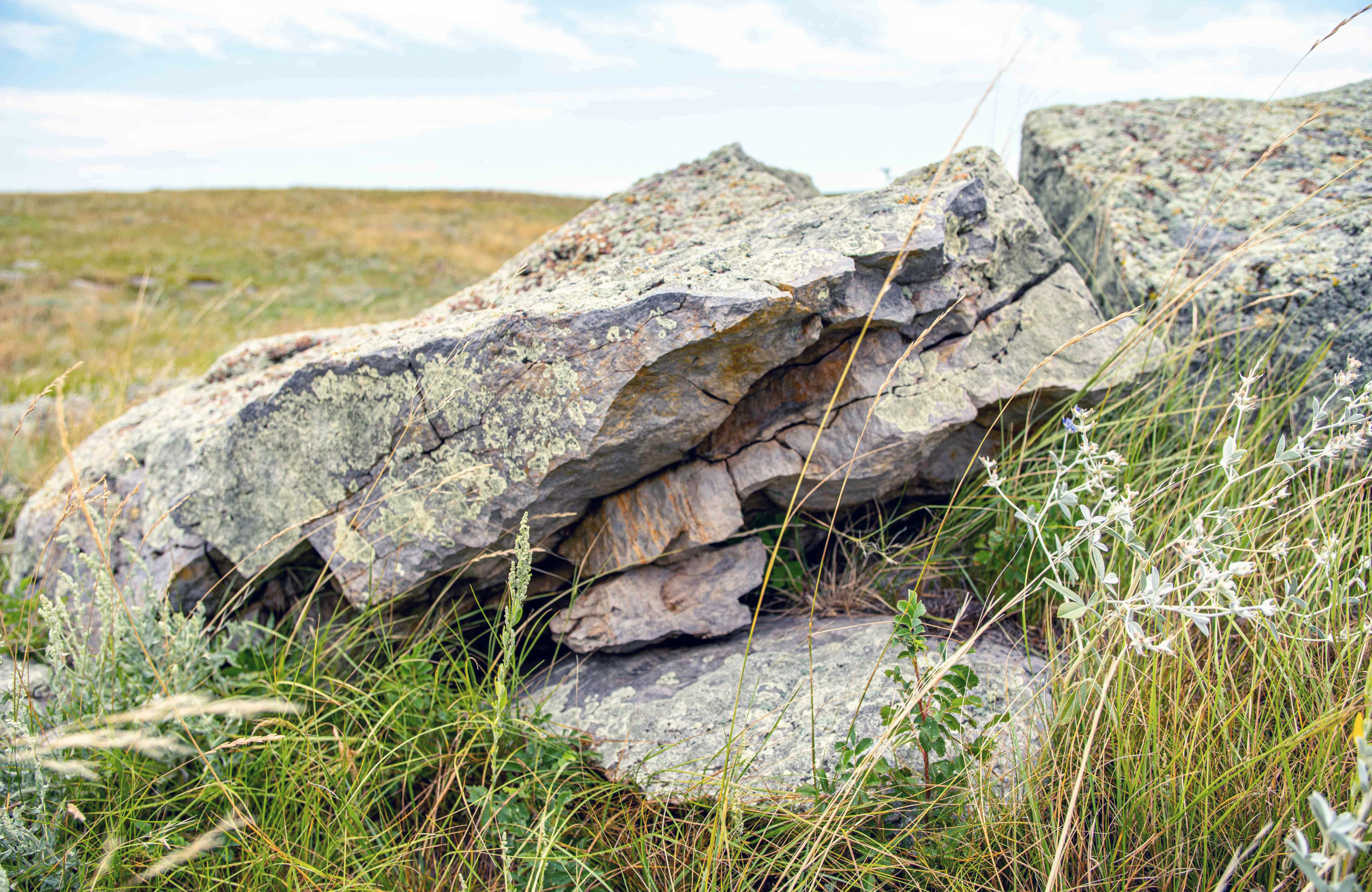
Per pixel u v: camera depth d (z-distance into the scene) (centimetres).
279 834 199
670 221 345
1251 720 186
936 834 179
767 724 219
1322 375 290
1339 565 210
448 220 3319
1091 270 375
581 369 220
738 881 180
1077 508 252
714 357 222
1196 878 165
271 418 270
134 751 212
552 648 288
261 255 2353
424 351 238
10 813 188
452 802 224
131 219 2906
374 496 255
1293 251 311
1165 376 294
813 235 249
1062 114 462
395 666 257
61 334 1146
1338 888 111
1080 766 175
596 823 205
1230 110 430
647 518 257
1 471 450
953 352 266
